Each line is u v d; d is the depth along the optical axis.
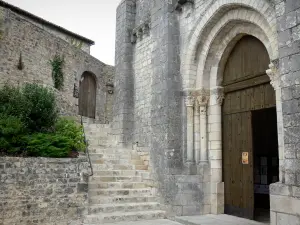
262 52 9.45
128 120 13.84
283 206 6.59
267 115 13.53
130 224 9.09
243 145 9.98
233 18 9.61
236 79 10.37
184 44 11.17
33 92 11.12
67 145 9.62
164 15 11.54
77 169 9.25
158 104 11.34
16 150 8.98
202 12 10.48
